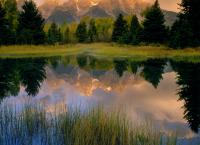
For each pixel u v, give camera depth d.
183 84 26.23
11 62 43.00
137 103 18.80
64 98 20.50
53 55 62.06
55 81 29.42
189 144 10.81
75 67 42.59
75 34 120.50
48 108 16.16
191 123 14.15
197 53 52.50
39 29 71.19
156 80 29.17
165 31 67.44
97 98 20.67
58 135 11.09
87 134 10.11
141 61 47.91
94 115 11.14
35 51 63.91
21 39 68.06
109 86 26.75
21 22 70.56
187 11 58.12
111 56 58.88
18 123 11.60
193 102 19.03
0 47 62.19
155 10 67.25
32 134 11.20
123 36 79.94
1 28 64.94
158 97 20.98
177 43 56.69
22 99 19.72
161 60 47.66
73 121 11.41
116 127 10.50
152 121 14.38
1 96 20.83
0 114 12.32
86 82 29.52
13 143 10.42
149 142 9.62
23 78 29.75
